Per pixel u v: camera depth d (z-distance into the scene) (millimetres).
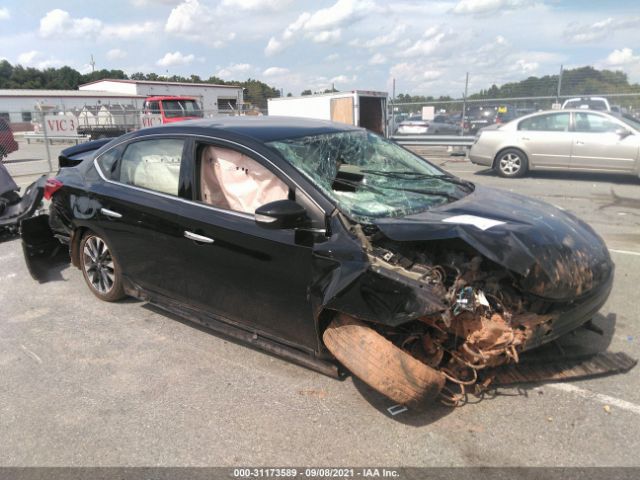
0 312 4395
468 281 2768
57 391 3195
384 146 4156
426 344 2928
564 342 3594
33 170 14227
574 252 3072
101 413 2959
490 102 17656
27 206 6664
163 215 3645
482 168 13516
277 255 3047
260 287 3193
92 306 4473
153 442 2699
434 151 17938
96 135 22109
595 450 2562
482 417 2836
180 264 3635
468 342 2730
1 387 3256
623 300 4383
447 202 3453
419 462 2518
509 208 3395
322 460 2545
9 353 3691
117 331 3994
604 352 3455
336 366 3090
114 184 4113
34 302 4598
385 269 2688
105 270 4434
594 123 10797
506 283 2922
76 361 3557
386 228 2867
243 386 3199
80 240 4602
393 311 2559
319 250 2873
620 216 7602
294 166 3199
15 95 40375
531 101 17219
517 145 11375
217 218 3357
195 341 3807
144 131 4070
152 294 4008
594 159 10742
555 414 2846
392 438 2691
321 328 2994
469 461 2514
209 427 2811
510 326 2734
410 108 19406
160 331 3982
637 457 2510
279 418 2875
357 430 2760
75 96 43000
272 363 3473
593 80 16328
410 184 3619
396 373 2643
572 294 2959
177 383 3250
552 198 9055
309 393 3107
